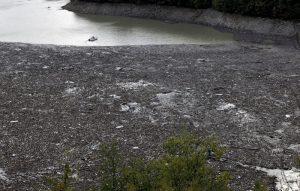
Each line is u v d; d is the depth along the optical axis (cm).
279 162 1611
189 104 2164
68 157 1647
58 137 1823
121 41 3947
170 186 849
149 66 2848
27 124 1956
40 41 4012
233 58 3081
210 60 3020
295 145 1745
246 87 2412
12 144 1758
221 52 3288
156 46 3516
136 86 2423
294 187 1436
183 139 994
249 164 1600
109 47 3438
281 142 1772
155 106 2136
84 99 2242
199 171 882
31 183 1457
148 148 1709
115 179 947
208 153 1608
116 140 1784
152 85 2439
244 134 1844
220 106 2141
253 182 1471
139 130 1880
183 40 3941
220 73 2680
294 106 2142
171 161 902
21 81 2525
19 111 2102
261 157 1648
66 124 1953
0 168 1562
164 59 3045
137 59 3038
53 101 2225
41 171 1543
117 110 2097
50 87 2423
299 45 3559
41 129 1903
